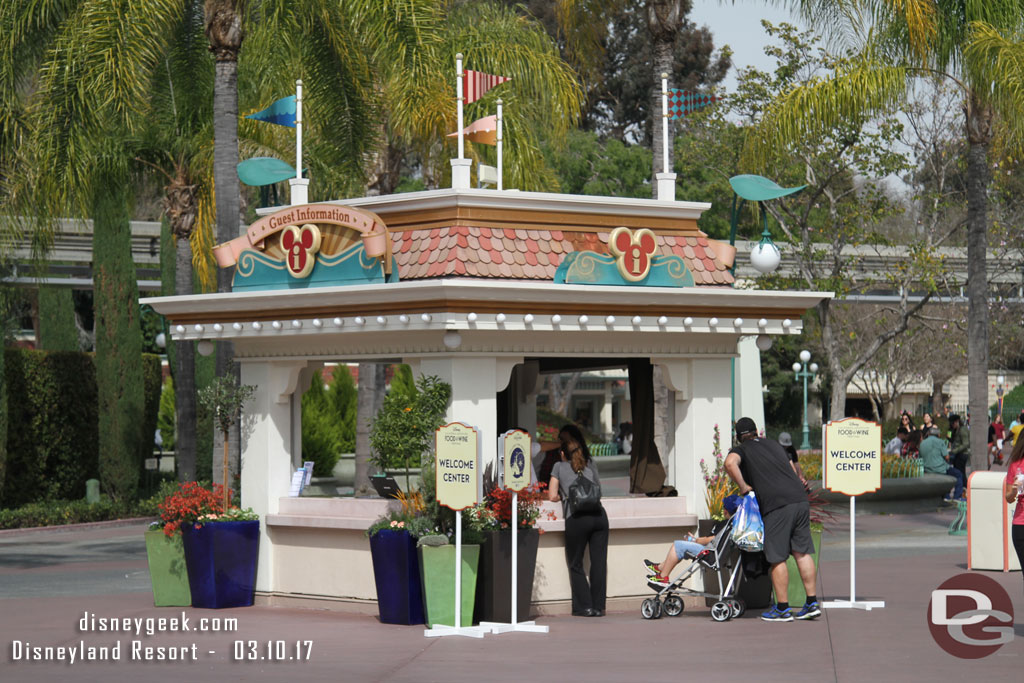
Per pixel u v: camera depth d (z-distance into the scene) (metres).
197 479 30.09
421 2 19.80
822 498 25.09
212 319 13.64
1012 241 35.28
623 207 13.34
